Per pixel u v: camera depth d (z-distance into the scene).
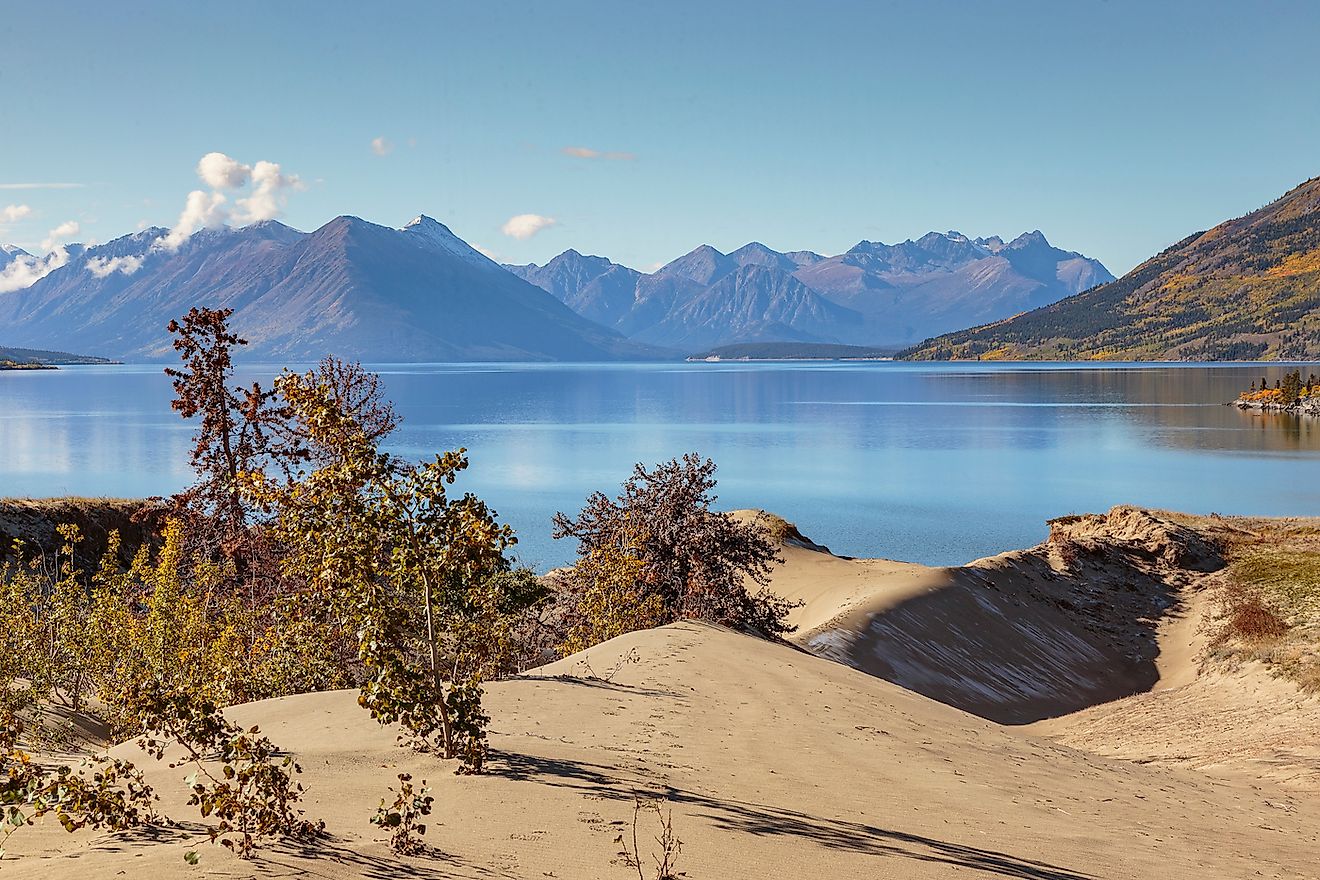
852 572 58.88
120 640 21.67
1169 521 71.19
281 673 20.14
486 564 13.04
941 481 127.00
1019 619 52.09
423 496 12.90
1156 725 33.81
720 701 20.19
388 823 9.41
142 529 44.38
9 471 121.50
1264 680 36.03
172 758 13.13
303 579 20.34
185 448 148.25
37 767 10.03
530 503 106.31
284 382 13.05
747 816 11.61
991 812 13.91
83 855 8.70
